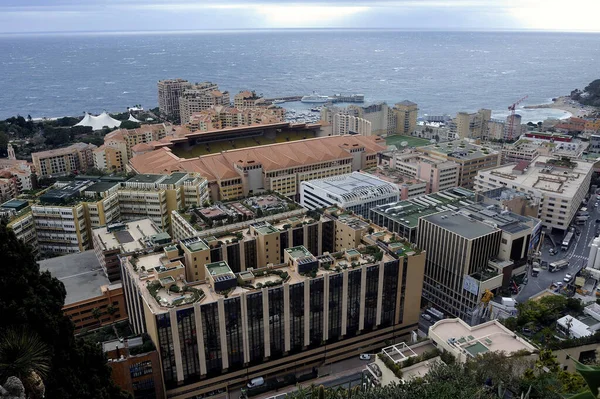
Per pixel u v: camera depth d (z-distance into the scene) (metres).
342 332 198.62
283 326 185.25
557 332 187.75
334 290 189.62
